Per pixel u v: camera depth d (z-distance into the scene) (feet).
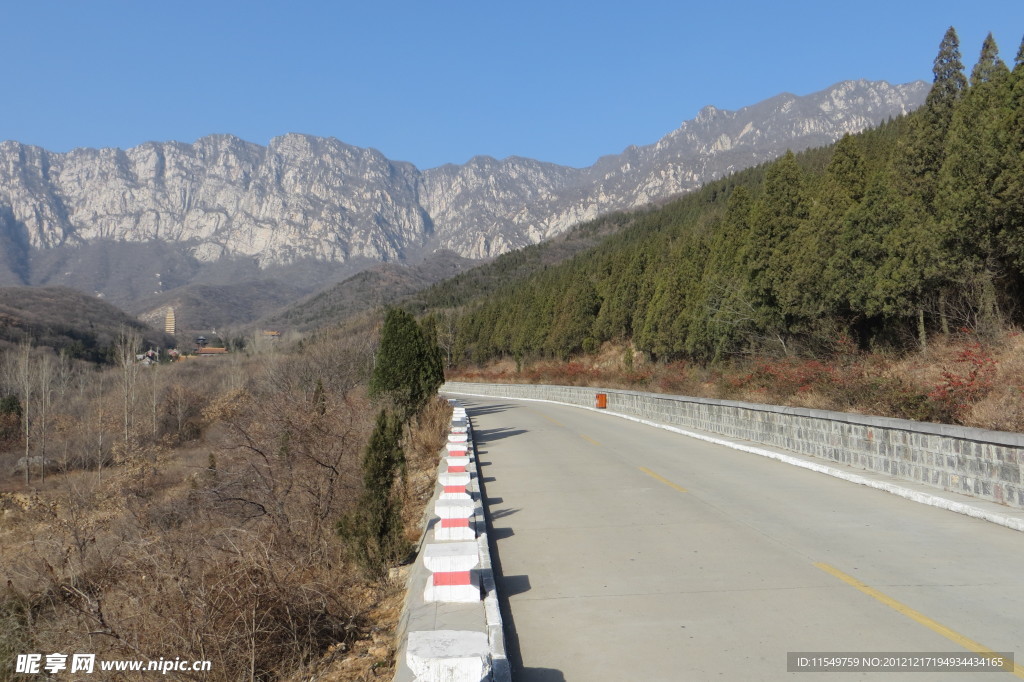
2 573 35.58
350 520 27.22
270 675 18.84
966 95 75.25
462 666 12.26
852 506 33.04
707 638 17.57
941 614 18.60
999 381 40.09
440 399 94.32
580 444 63.72
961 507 30.71
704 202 380.17
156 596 20.92
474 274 566.36
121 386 147.23
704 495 37.06
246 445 45.34
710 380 96.48
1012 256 57.16
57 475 113.09
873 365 57.67
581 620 19.25
